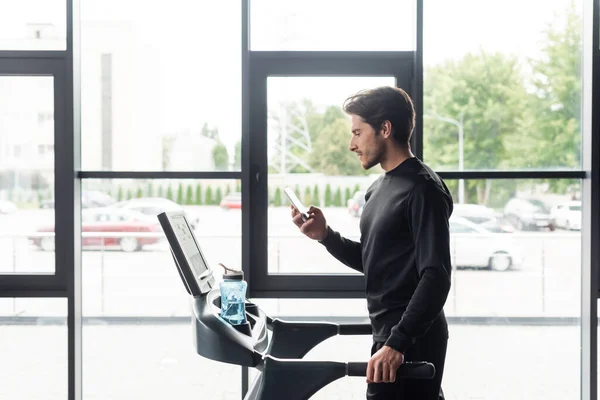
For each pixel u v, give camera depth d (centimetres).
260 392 163
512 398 304
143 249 306
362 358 306
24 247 301
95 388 311
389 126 192
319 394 310
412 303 171
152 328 310
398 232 186
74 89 292
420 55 290
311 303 302
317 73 297
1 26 296
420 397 184
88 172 300
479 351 304
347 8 296
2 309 302
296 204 214
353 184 300
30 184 299
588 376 292
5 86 299
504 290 302
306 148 299
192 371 313
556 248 299
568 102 297
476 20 296
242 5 290
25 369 305
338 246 214
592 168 288
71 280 294
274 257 301
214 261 298
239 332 171
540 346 303
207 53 299
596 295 288
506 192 298
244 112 292
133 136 301
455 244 301
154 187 301
